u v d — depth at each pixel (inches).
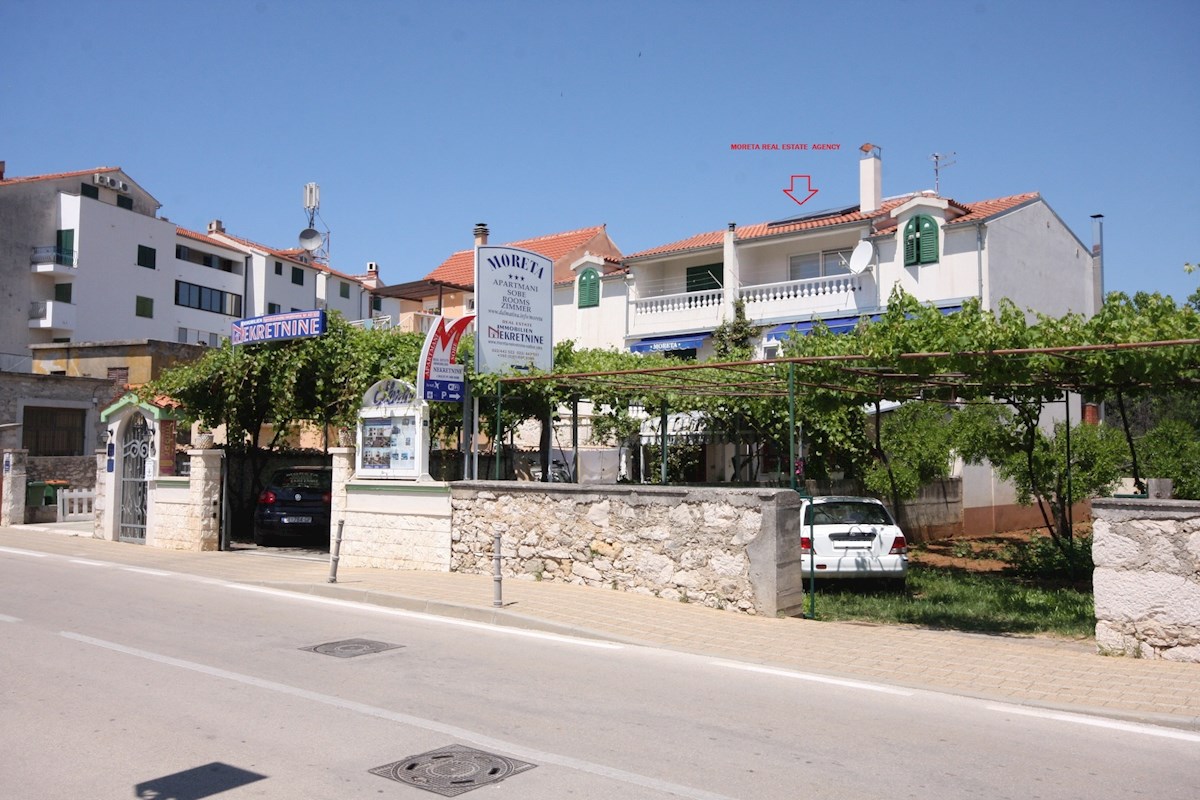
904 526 836.0
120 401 750.5
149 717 258.8
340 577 538.9
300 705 273.3
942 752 238.5
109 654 338.0
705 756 231.3
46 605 445.4
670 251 1136.8
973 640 383.9
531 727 254.4
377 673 315.9
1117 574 351.3
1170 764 231.8
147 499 734.5
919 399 528.7
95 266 1884.8
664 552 462.9
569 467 921.5
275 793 202.1
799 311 1021.8
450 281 1550.2
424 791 204.2
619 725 257.6
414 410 582.6
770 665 340.2
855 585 541.3
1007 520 993.5
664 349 1110.4
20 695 281.0
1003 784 214.7
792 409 442.9
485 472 822.5
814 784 212.2
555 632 400.5
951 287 926.4
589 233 1545.3
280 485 748.0
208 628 393.4
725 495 442.0
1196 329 356.5
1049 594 520.4
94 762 221.5
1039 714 278.5
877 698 295.3
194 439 711.1
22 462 896.9
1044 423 964.0
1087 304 1086.4
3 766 218.2
